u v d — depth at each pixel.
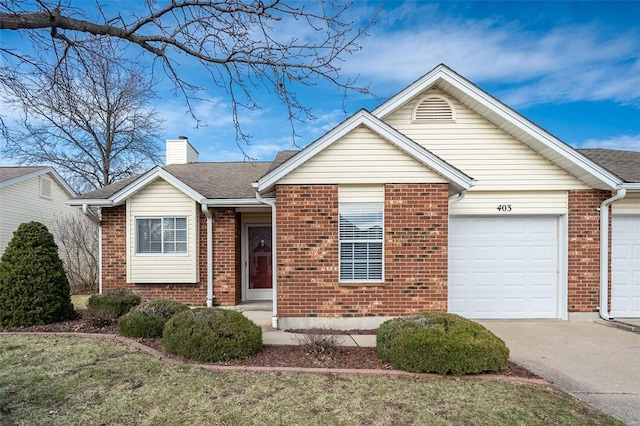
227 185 11.41
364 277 7.73
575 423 3.84
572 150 8.23
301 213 7.72
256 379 4.77
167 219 10.57
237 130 5.37
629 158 10.38
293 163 7.57
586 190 8.77
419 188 7.70
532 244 8.98
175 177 10.27
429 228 7.68
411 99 8.91
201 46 4.79
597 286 8.71
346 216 7.76
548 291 8.95
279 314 7.65
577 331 7.78
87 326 7.33
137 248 10.48
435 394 4.41
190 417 3.80
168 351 5.67
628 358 6.11
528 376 5.08
